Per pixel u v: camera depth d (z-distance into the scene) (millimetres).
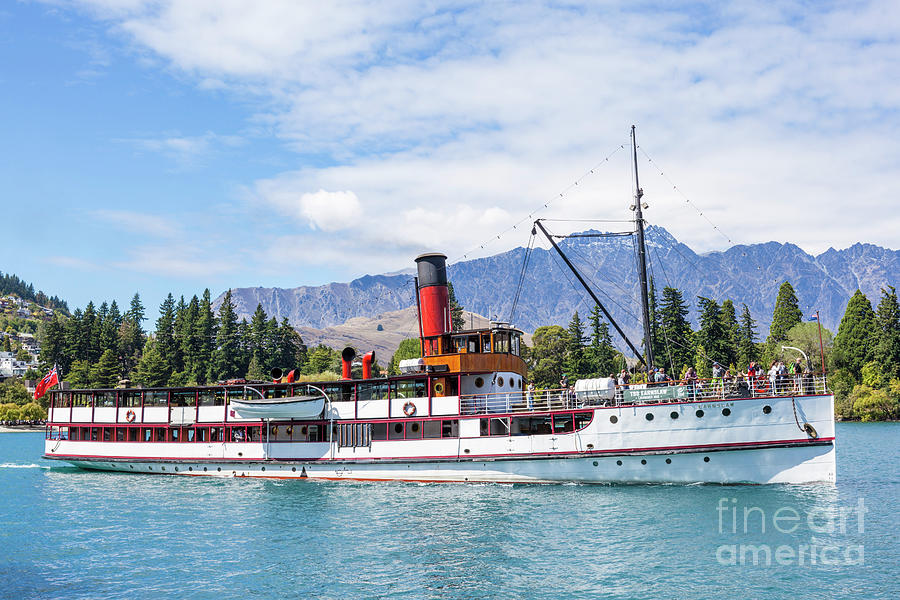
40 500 40812
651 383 39500
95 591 24047
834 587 23188
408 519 33125
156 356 149500
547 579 24359
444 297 46312
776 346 123062
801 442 36438
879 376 118812
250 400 45375
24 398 148875
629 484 38531
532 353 127625
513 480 40531
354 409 44594
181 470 49031
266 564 26688
